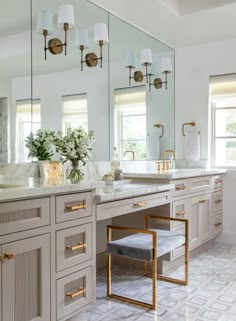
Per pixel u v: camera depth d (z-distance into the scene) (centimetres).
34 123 249
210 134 413
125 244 232
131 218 316
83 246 200
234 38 387
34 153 246
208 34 374
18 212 162
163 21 337
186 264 271
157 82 395
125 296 250
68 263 190
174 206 302
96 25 303
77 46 287
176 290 261
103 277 294
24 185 186
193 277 288
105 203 218
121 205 232
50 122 262
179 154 426
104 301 243
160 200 279
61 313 186
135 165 361
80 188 195
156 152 395
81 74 293
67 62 279
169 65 414
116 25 330
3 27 229
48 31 261
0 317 153
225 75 395
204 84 409
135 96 361
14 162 233
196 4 312
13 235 159
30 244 168
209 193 370
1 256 154
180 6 322
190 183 331
